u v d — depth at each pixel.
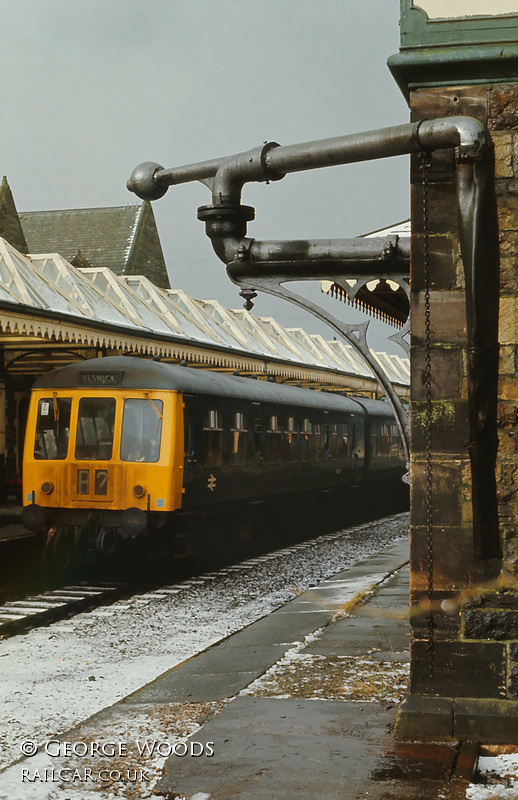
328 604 14.08
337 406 31.47
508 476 7.13
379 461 36.59
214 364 31.09
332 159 7.32
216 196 7.88
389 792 5.93
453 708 7.04
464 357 7.25
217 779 6.23
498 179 7.13
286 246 8.02
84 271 28.92
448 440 7.27
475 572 7.20
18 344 28.00
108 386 19.34
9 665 11.14
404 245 7.76
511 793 5.93
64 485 19.39
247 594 17.25
